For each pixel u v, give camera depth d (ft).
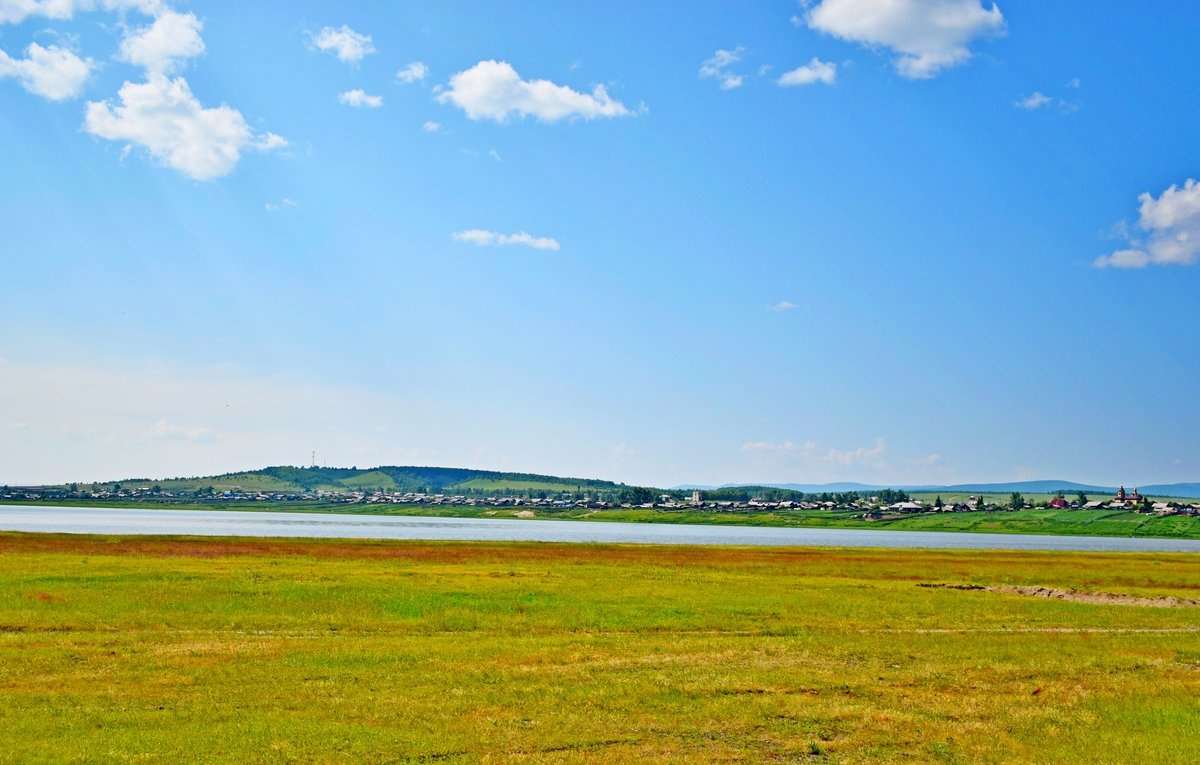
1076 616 165.89
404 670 100.42
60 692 84.89
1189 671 111.55
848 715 84.69
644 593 182.09
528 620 144.36
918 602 179.83
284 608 148.46
